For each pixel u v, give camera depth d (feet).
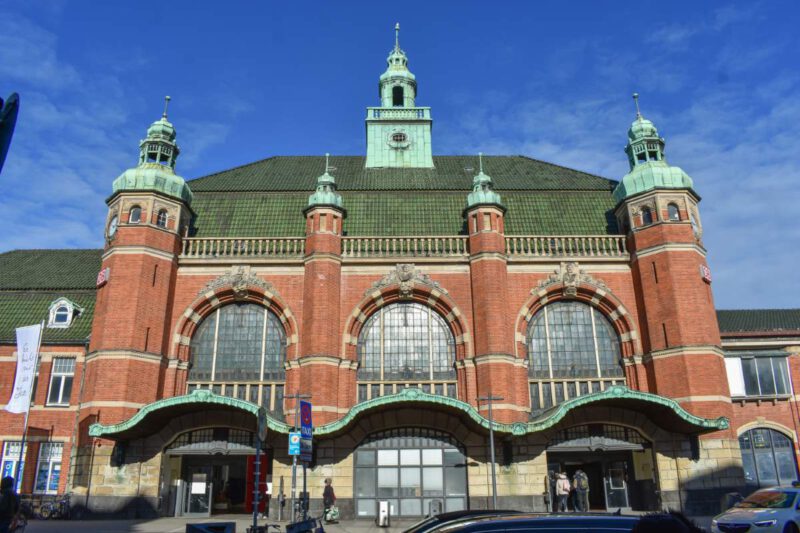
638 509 97.50
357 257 105.81
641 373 101.40
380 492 94.43
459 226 114.01
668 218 104.99
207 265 105.60
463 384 100.58
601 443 97.19
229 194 119.75
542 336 105.40
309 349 98.99
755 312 130.41
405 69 164.04
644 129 115.24
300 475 92.68
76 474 91.66
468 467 94.32
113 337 95.25
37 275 125.49
